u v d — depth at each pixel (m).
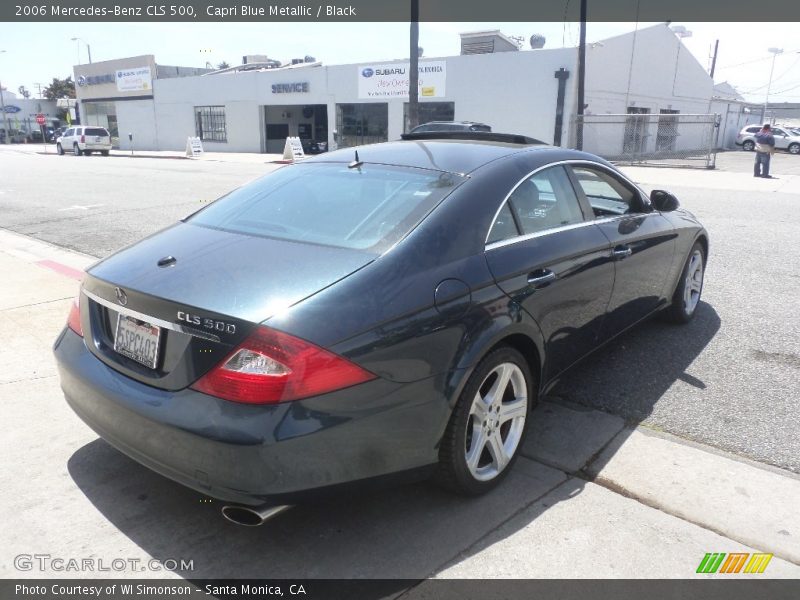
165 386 2.43
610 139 29.45
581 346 3.68
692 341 4.87
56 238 9.12
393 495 2.97
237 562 2.54
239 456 2.21
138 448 2.49
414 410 2.50
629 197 4.37
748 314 5.50
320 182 3.35
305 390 2.23
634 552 2.60
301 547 2.63
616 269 3.85
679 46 34.09
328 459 2.30
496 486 3.03
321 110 39.06
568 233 3.49
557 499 2.95
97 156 35.66
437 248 2.74
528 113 27.09
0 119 69.25
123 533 2.71
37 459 3.23
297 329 2.26
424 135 4.20
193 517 2.81
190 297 2.39
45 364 4.38
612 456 3.31
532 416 3.73
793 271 6.93
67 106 49.66
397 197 3.01
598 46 26.78
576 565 2.52
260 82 35.94
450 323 2.62
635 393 4.02
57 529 2.72
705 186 16.77
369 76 31.44
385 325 2.42
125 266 2.79
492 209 3.04
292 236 2.86
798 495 2.97
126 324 2.64
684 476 3.12
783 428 3.58
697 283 5.33
